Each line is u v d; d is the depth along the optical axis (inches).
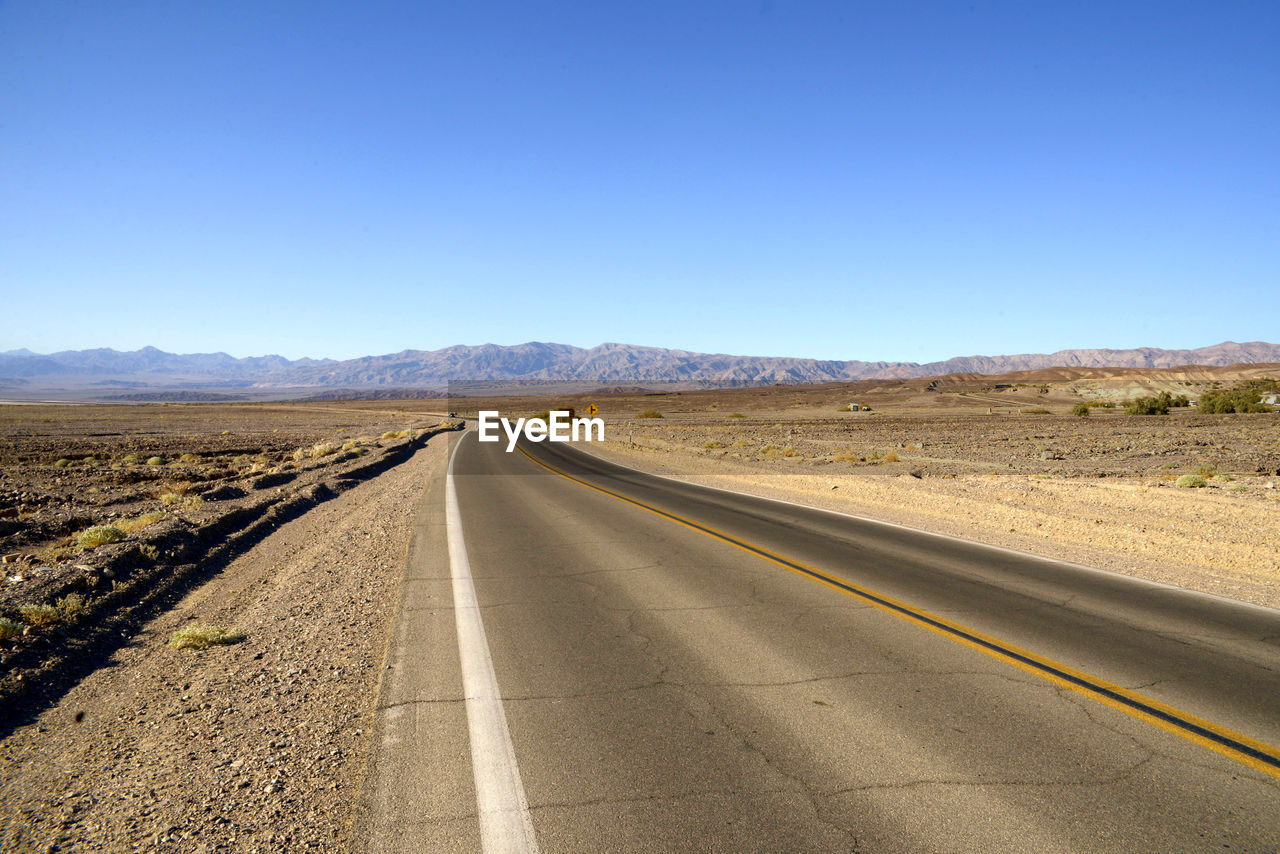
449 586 348.5
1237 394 3410.4
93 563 383.6
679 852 130.6
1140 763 165.8
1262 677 223.0
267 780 168.7
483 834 137.4
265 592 373.1
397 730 185.9
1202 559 416.8
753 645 254.5
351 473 1010.1
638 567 390.0
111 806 161.8
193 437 2180.1
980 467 1095.6
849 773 160.9
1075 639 261.1
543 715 194.4
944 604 311.3
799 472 997.8
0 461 1291.8
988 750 172.2
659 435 2106.3
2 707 222.2
